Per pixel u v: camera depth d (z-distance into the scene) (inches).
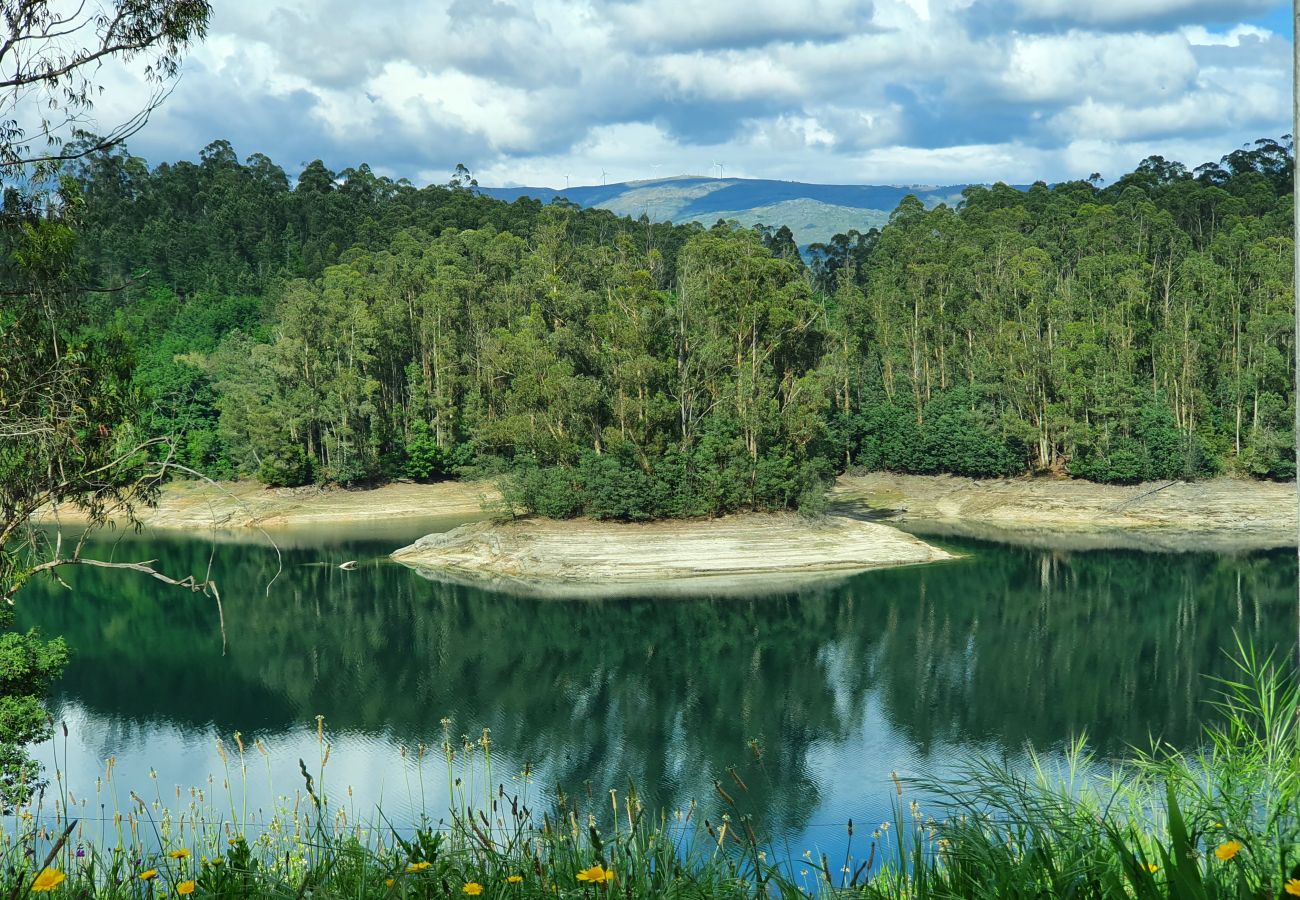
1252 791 159.3
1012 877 141.3
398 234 4800.7
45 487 577.3
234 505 3184.1
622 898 166.4
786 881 172.1
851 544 2440.9
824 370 2738.7
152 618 2012.8
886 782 1087.6
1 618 962.1
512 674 1611.7
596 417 2605.8
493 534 2512.3
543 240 3710.6
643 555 2369.6
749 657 1670.8
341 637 1849.2
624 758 1211.2
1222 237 3609.7
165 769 1146.7
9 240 566.3
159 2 503.8
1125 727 1263.5
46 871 156.5
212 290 4820.4
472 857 184.2
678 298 2888.8
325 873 179.6
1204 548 2511.1
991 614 1904.5
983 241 4005.9
